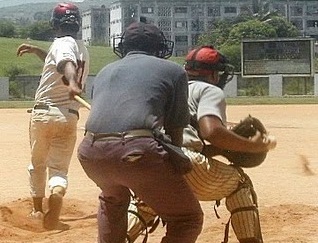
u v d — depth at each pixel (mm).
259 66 50188
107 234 6105
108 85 5867
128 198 6102
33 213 9688
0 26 126625
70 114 9281
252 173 13891
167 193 5762
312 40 49344
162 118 5820
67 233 8898
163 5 129750
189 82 6469
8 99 51844
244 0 131500
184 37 129500
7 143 19969
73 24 9297
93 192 12000
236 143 6195
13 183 13047
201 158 6402
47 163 9508
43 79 9305
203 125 6148
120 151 5633
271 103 40094
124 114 5699
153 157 5613
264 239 8383
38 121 9297
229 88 50281
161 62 5902
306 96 49000
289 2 134875
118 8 132750
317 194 11586
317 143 19250
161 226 8820
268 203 10719
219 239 8398
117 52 6324
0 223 9336
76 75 8789
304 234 8656
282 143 19219
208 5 131125
